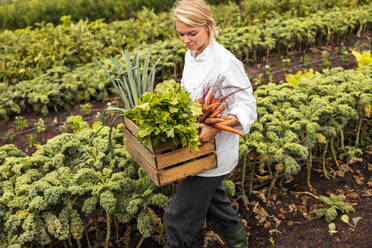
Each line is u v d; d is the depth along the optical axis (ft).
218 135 7.11
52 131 16.71
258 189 11.23
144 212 8.56
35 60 20.94
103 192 8.34
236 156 7.56
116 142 10.18
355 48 23.45
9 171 9.05
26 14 35.32
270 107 11.34
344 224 9.68
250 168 11.89
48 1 36.40
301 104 11.50
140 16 28.25
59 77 19.84
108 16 36.91
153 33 24.89
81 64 21.66
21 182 8.54
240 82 6.77
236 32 23.91
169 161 6.56
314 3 30.55
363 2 32.24
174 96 5.99
